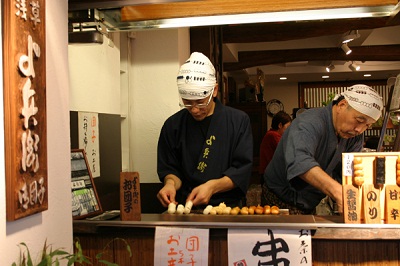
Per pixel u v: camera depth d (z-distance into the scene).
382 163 1.42
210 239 1.48
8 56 0.96
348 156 1.47
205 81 1.86
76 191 1.60
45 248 1.15
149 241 1.52
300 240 1.40
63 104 1.29
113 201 2.48
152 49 3.02
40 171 1.09
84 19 1.76
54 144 1.23
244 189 1.99
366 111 1.73
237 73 8.38
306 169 1.64
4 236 0.97
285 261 1.40
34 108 1.05
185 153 2.09
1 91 0.95
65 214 1.30
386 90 10.19
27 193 1.02
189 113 2.12
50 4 1.21
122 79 2.96
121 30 2.01
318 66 8.93
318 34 5.60
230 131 2.03
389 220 1.42
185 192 2.11
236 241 1.43
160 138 2.20
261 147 4.82
